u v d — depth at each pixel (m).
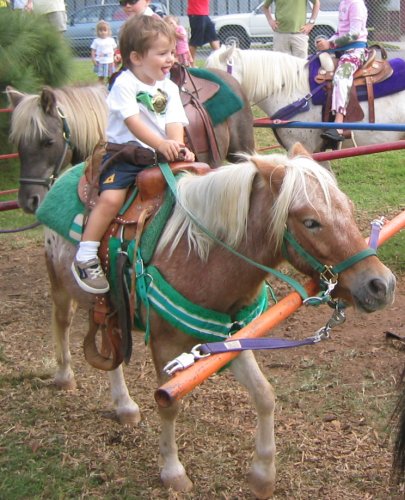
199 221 3.00
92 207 3.36
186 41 10.21
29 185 5.31
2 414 4.11
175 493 3.35
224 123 5.74
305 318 5.21
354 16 6.68
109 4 16.09
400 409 2.62
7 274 6.37
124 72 3.27
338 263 2.72
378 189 8.45
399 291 5.54
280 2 9.30
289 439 3.72
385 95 6.81
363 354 4.61
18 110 5.30
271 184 2.79
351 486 3.34
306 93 6.84
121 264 3.15
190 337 3.09
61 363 4.31
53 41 9.18
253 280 3.00
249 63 6.85
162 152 3.13
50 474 3.55
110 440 3.81
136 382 4.41
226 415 3.97
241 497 3.33
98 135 5.43
